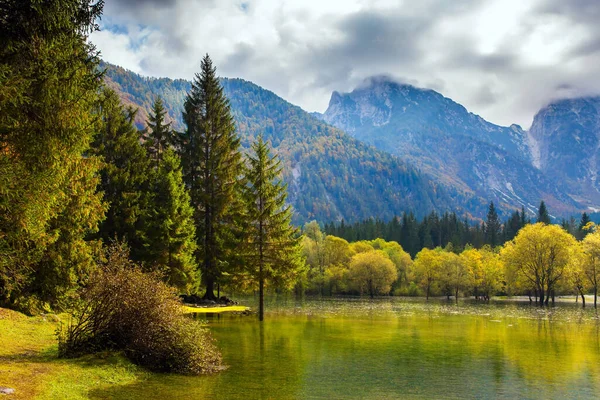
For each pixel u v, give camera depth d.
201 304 44.19
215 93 48.72
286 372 17.31
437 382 16.48
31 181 13.56
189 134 48.88
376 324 35.00
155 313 16.27
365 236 163.62
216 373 16.80
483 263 98.25
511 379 17.11
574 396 14.91
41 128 13.53
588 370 18.81
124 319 16.28
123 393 13.02
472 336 28.66
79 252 24.77
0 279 20.98
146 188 41.91
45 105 13.41
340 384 15.80
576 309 59.72
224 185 45.84
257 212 36.44
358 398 14.16
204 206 47.50
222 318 36.03
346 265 104.75
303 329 30.38
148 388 13.88
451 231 170.75
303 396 14.09
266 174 36.72
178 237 39.19
